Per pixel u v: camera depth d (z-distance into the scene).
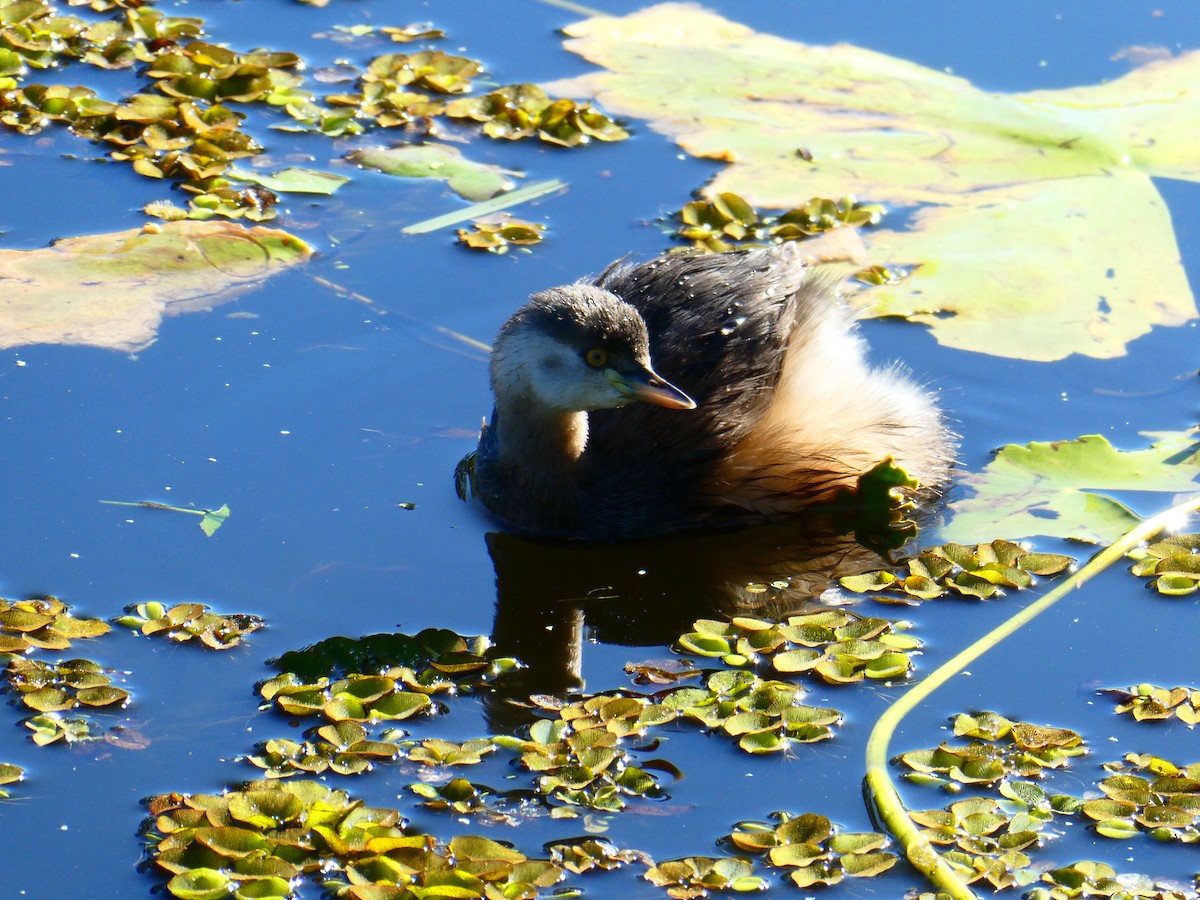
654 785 11.13
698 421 14.97
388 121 20.81
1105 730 11.87
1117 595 13.47
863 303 17.50
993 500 14.91
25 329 15.94
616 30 23.61
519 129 20.86
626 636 13.15
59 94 20.42
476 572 13.85
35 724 11.30
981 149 20.67
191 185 18.88
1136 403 16.12
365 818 10.49
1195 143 20.62
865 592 13.77
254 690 11.90
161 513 13.84
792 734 11.70
